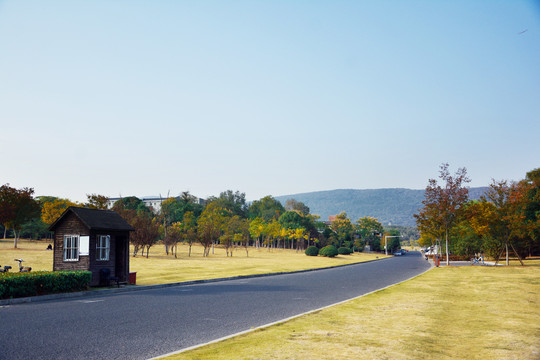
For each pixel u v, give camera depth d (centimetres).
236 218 9462
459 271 3128
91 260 1969
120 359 709
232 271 3189
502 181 3628
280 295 1728
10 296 1430
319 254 7594
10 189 5547
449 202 4122
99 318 1107
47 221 6556
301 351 762
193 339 878
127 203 10375
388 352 758
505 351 777
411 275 3092
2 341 817
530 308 1316
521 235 3612
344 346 804
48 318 1095
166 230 6306
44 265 3234
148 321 1077
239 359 703
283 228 10238
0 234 8494
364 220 14888
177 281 2281
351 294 1791
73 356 721
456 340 873
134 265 3641
